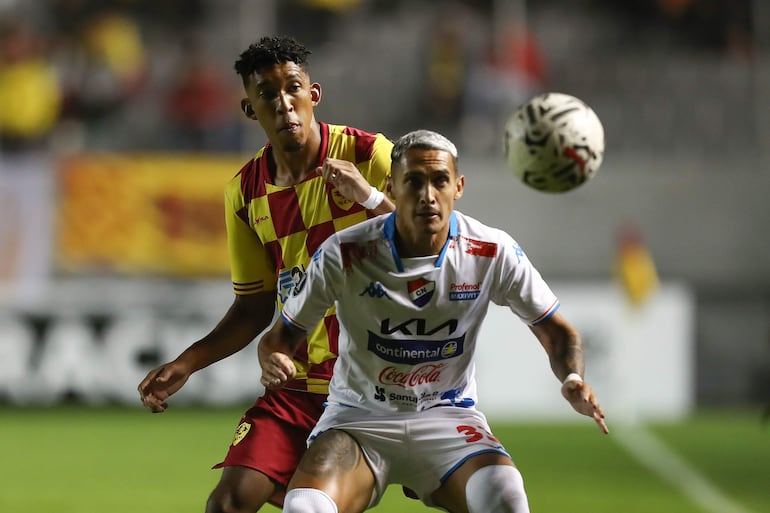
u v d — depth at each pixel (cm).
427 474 1720
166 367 1789
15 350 4981
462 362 1717
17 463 3722
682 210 5284
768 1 5950
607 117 5762
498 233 1681
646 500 3080
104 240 5041
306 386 1861
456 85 5744
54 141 5569
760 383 5228
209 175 5131
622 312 4997
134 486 3312
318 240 1842
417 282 1636
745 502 3062
